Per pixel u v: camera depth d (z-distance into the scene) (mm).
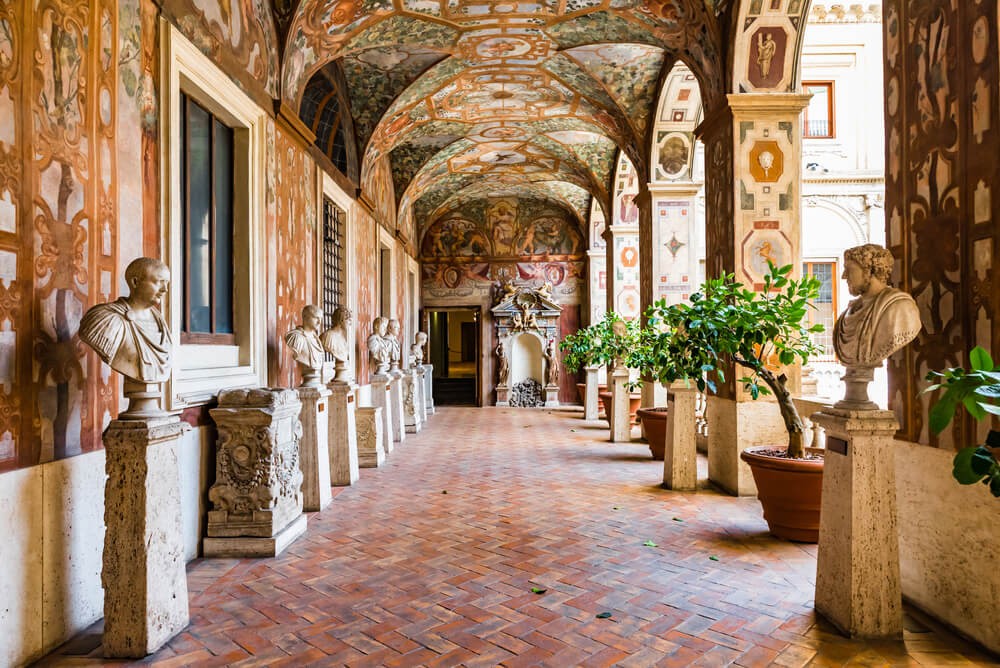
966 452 1937
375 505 5844
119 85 3529
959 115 3143
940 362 3295
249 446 4410
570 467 7844
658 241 9500
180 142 4473
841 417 3154
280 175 6039
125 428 2932
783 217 6254
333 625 3260
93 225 3297
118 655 2900
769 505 4719
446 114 10703
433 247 17625
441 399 18672
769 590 3717
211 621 3309
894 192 3717
